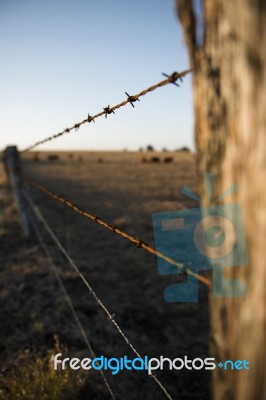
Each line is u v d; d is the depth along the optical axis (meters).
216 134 0.64
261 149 0.53
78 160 45.06
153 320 4.93
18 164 7.93
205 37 0.63
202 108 0.68
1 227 9.02
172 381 3.64
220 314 0.67
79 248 7.77
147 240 8.21
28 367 3.42
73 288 5.63
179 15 0.68
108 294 5.57
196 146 0.72
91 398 3.18
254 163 0.55
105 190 16.89
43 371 3.33
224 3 0.57
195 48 0.67
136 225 9.91
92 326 4.53
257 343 0.56
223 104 0.61
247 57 0.53
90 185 18.83
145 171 28.70
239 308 0.61
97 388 3.29
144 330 4.70
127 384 3.47
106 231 9.13
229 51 0.57
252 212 0.56
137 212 11.80
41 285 5.63
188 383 3.62
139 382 3.54
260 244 0.55
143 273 6.42
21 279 5.86
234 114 0.58
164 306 5.22
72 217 10.60
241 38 0.54
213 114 0.64
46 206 12.40
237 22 0.54
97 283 5.93
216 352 0.70
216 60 0.61
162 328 4.74
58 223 9.77
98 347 4.05
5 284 5.66
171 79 1.16
